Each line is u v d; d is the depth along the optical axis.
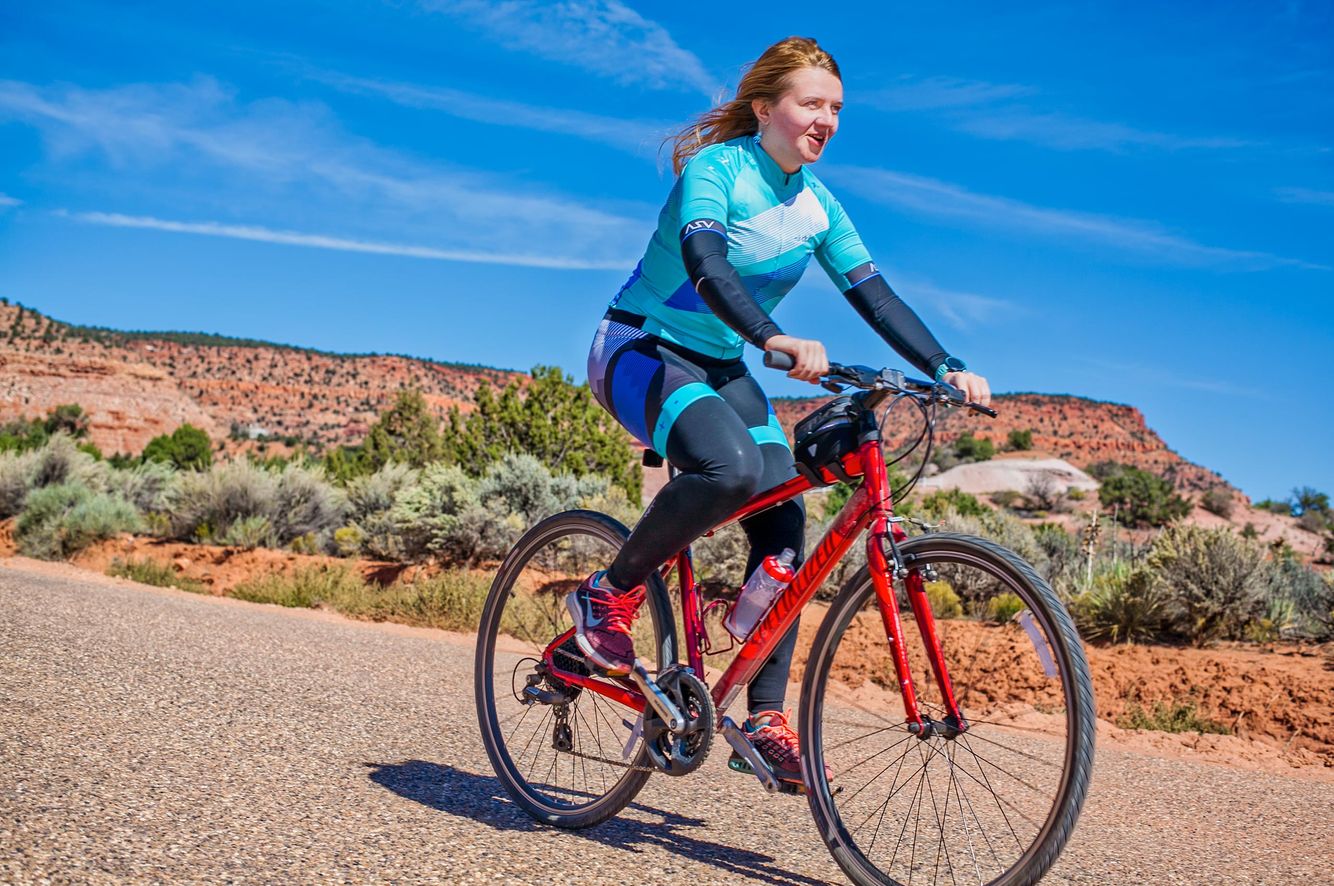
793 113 3.08
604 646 3.22
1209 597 8.98
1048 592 2.57
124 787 3.04
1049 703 6.58
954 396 2.72
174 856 2.52
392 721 4.56
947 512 13.55
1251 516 75.88
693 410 3.01
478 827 3.10
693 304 3.18
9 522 18.73
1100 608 9.47
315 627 8.17
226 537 16.89
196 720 4.09
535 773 3.63
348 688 5.25
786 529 3.20
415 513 14.94
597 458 22.31
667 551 3.11
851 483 3.02
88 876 2.32
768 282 3.27
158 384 173.00
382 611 11.05
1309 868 3.43
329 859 2.64
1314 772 5.84
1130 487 64.62
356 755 3.86
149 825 2.72
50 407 158.62
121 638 5.92
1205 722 6.98
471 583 11.49
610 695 3.32
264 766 3.51
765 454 3.18
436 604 10.87
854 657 7.31
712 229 2.97
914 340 3.18
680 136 3.43
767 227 3.16
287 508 17.58
